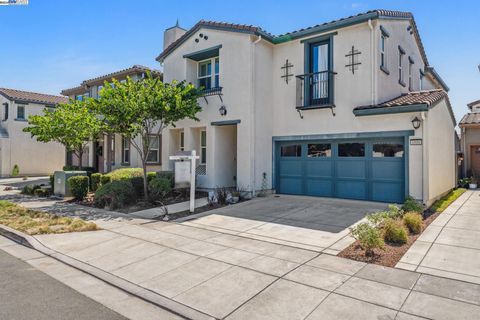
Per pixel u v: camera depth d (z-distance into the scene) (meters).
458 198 11.58
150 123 11.83
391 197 10.13
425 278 4.64
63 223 8.19
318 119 11.55
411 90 14.01
